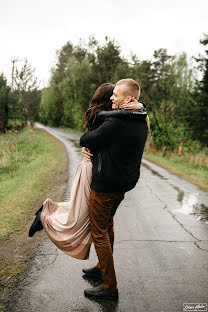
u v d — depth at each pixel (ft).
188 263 9.57
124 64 93.61
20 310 6.77
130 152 6.59
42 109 230.27
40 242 11.45
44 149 64.54
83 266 9.14
